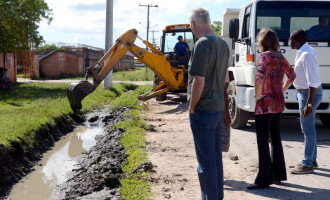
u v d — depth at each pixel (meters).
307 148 6.10
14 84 26.12
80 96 12.63
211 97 4.24
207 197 4.32
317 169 6.38
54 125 10.88
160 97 16.75
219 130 4.49
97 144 9.62
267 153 5.43
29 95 17.67
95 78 12.91
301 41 5.78
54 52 41.47
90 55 52.41
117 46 13.48
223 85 4.38
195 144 4.38
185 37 18.12
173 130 10.11
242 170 6.44
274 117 5.46
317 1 8.85
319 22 8.78
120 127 10.59
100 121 12.95
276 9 8.80
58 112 11.91
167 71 15.27
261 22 8.78
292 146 8.08
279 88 5.32
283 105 5.36
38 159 8.57
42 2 25.88
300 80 5.87
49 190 6.56
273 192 5.38
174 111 14.13
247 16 9.37
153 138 9.05
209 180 4.28
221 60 4.26
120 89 22.27
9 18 23.31
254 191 5.43
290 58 8.64
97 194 5.54
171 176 6.09
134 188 5.57
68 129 11.66
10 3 23.56
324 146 8.05
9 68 28.28
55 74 41.72
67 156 8.82
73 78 38.34
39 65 40.78
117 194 5.38
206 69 4.18
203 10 4.32
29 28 25.47
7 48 24.56
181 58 16.83
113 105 15.51
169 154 7.49
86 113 14.02
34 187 6.80
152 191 5.44
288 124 10.82
